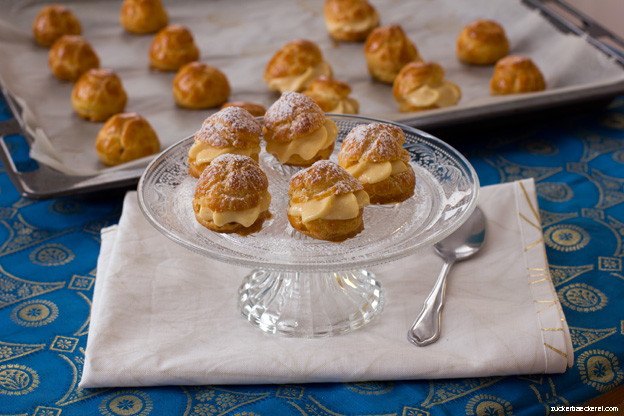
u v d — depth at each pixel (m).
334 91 0.92
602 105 0.90
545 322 0.63
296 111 0.69
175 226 0.62
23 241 0.75
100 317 0.64
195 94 0.95
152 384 0.61
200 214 0.63
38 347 0.65
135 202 0.73
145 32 1.13
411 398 0.60
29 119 0.87
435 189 0.66
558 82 0.99
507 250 0.70
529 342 0.62
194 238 0.61
